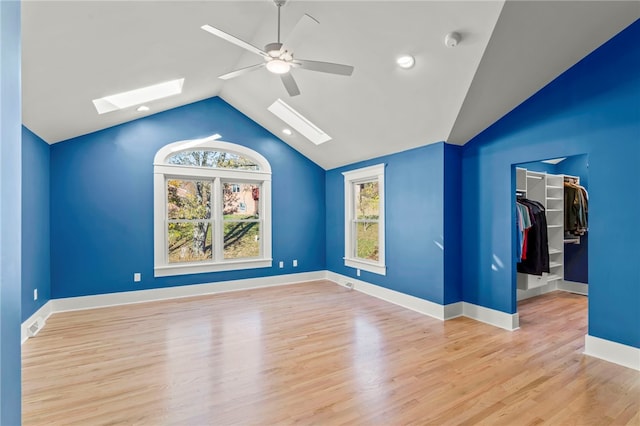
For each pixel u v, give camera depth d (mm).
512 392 2098
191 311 3887
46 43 2066
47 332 3188
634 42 2340
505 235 3297
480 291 3543
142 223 4352
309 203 5758
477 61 2512
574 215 4402
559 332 3145
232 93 4656
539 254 3674
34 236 3350
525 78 2756
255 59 3559
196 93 4352
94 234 4059
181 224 4699
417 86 3027
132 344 2896
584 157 4629
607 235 2504
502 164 3311
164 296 4473
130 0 1977
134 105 3805
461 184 3762
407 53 2701
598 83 2543
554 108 2840
